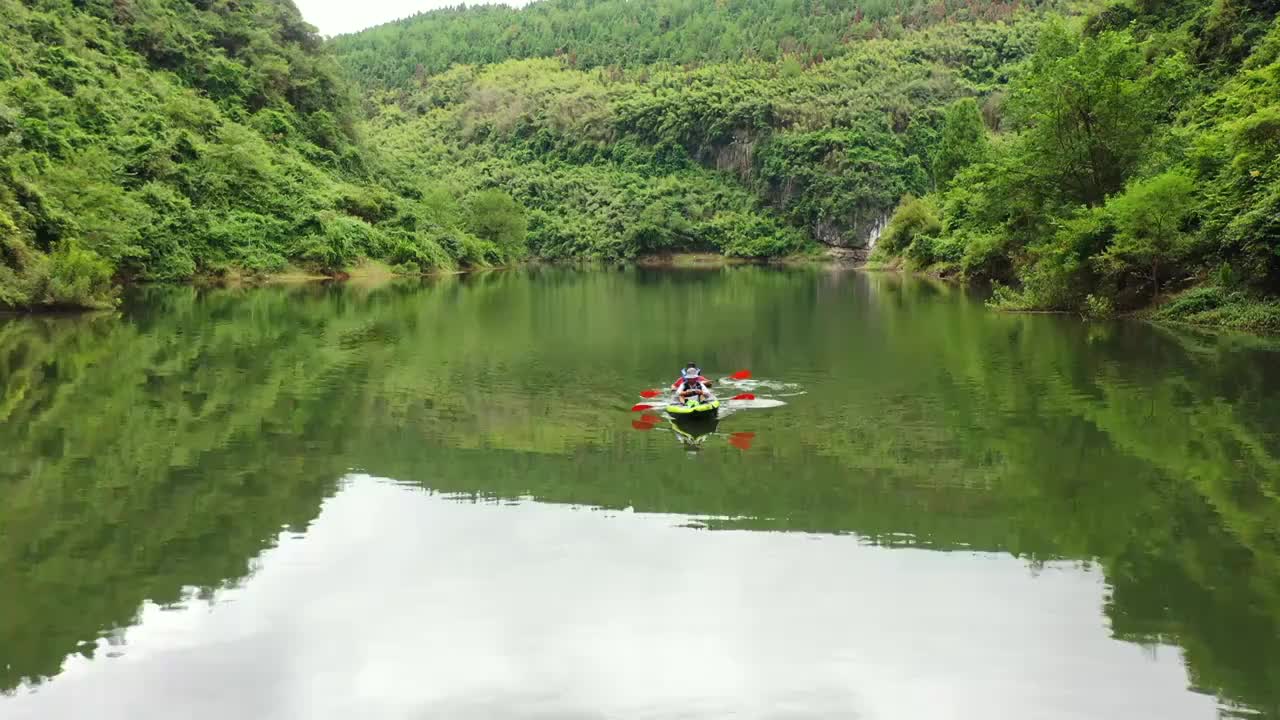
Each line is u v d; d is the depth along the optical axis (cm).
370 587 1048
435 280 8056
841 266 14012
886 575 1073
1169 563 1094
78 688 837
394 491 1396
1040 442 1650
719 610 988
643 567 1102
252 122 9819
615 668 872
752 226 16900
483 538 1198
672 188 18350
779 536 1199
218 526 1242
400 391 2191
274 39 11744
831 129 17138
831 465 1523
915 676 854
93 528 1232
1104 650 896
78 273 4153
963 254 6569
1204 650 891
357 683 848
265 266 7100
